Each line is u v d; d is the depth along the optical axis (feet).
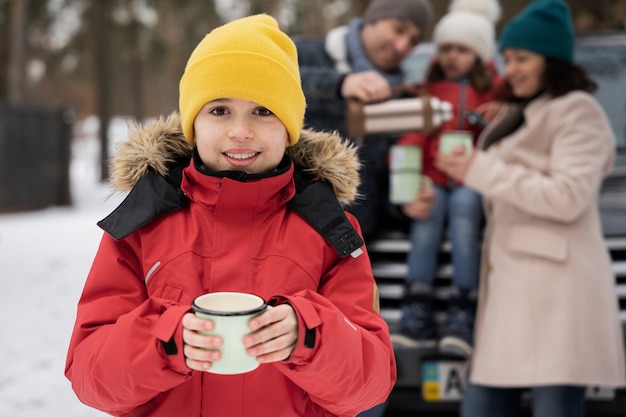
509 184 8.71
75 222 34.83
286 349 4.39
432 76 11.80
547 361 8.45
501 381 8.65
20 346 15.23
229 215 5.27
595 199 9.14
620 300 10.21
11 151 37.42
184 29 73.36
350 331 4.74
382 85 9.58
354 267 5.36
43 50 68.23
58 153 40.34
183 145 5.71
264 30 5.41
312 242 5.29
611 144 9.02
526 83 9.33
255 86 5.13
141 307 4.66
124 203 5.36
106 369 4.57
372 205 10.48
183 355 4.35
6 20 52.75
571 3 28.84
